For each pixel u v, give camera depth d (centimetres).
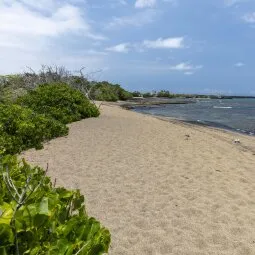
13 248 235
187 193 764
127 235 559
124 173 904
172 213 652
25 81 2638
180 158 1104
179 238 555
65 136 1363
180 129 1870
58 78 2744
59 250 245
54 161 1002
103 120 1942
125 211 655
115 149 1181
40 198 271
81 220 278
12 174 369
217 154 1214
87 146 1206
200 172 946
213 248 529
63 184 800
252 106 6588
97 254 268
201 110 4700
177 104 6669
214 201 720
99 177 862
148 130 1678
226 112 4316
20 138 1131
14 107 1293
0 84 2411
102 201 701
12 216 234
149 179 861
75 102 1970
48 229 258
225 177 909
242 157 1202
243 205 706
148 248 521
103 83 6391
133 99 7044
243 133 2072
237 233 579
